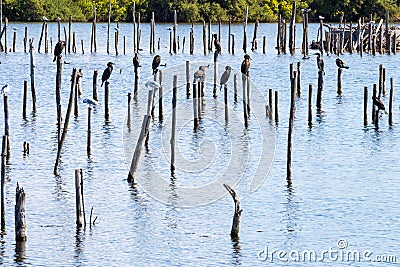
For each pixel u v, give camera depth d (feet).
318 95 282.36
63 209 169.48
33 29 620.08
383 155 217.77
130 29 644.69
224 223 162.91
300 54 477.77
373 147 227.20
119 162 207.72
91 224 160.86
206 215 167.63
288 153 193.06
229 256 147.33
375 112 255.50
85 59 441.68
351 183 190.49
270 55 471.21
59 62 222.07
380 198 178.70
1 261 143.54
